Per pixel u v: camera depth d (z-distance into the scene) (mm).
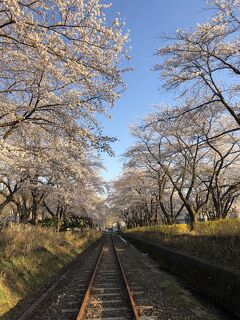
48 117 12406
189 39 15781
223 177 29625
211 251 11664
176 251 14844
